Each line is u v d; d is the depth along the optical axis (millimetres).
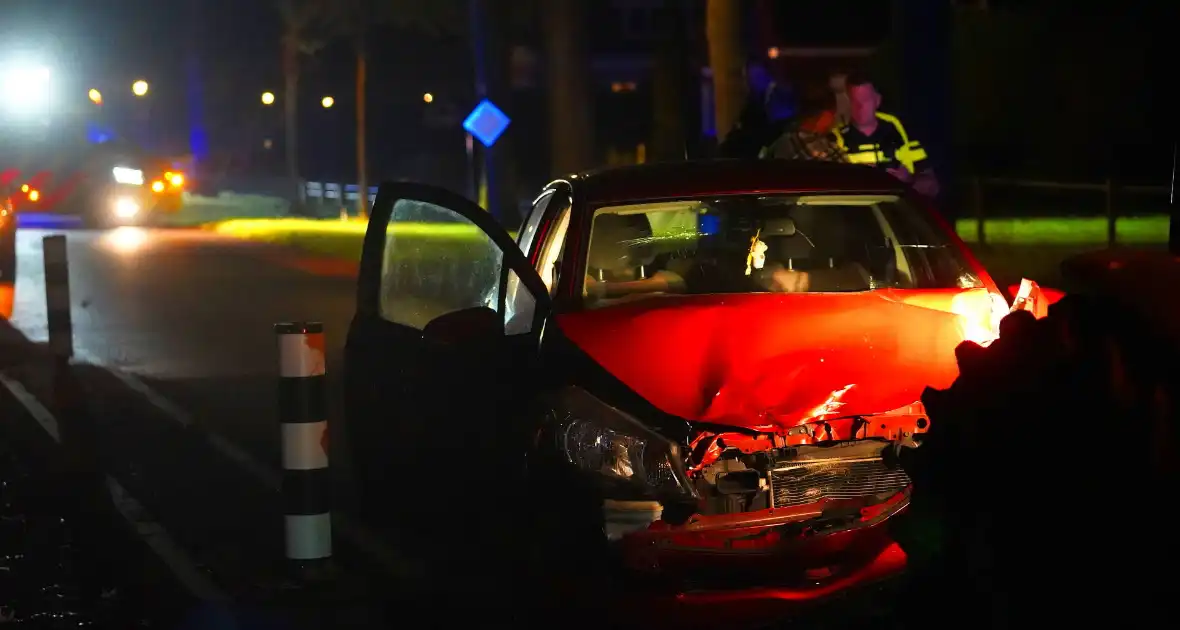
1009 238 35250
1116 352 6074
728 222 11359
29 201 56188
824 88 17156
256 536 12086
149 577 10984
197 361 21703
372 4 64938
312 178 95000
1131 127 47875
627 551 8492
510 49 50312
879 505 8672
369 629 9727
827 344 9312
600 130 77500
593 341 9391
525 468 9102
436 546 10633
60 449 15188
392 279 11453
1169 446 6008
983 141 48938
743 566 8508
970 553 6586
